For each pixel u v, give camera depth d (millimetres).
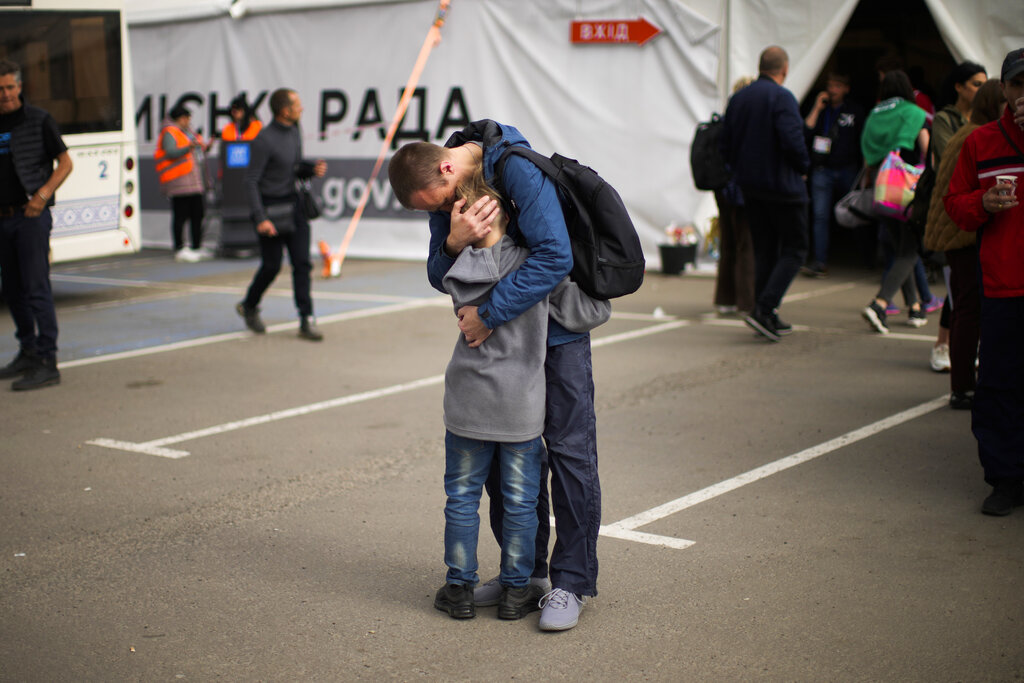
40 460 5430
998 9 9797
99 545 4270
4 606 3709
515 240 3334
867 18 14984
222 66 14312
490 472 3658
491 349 3342
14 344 8555
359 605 3693
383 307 9953
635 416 6047
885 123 8430
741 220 8812
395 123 13094
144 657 3318
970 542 4102
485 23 12375
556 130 12117
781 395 6438
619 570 3928
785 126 7570
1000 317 4320
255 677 3182
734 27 10938
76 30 10289
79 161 10359
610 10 11578
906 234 7902
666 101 11461
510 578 3547
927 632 3361
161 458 5441
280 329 8961
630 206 11859
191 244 13961
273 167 8133
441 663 3258
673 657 3252
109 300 10648
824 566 3906
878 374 6906
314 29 13539
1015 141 4203
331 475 5125
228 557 4133
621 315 9266
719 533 4266
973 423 4488
